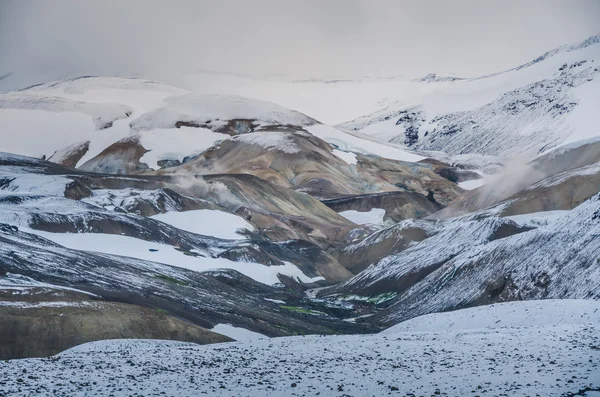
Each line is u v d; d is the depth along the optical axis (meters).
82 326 82.12
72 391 38.84
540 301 70.81
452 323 71.81
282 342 60.78
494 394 36.94
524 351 48.09
